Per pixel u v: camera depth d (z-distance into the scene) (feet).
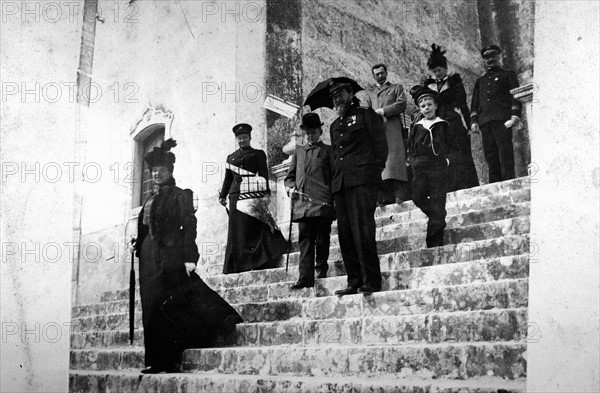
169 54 29.19
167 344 21.22
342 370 17.72
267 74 29.86
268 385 17.72
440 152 22.71
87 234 27.68
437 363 16.25
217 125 28.76
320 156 22.39
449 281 19.11
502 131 27.32
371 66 32.50
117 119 28.66
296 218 22.25
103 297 27.22
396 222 25.31
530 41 36.91
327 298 20.24
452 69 35.17
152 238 21.77
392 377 16.83
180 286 21.50
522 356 15.24
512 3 37.45
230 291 24.02
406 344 17.56
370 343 18.38
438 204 22.20
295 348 18.74
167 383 20.12
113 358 23.16
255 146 28.86
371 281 19.48
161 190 22.30
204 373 20.45
